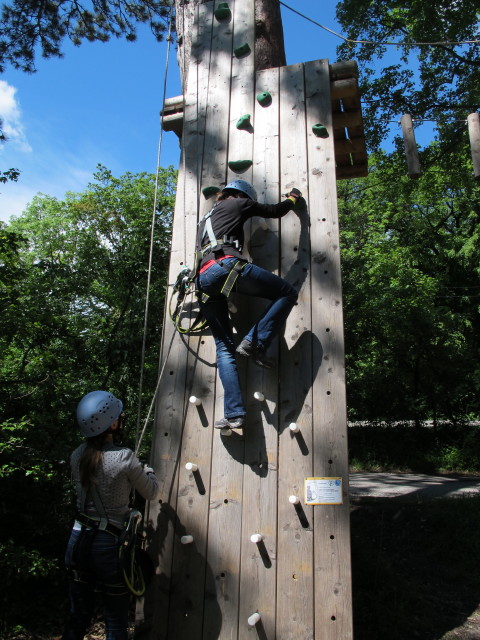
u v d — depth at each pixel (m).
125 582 2.58
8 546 3.62
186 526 3.15
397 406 13.03
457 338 15.48
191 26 5.43
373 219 18.12
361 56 12.73
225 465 3.18
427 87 12.09
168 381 3.44
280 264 3.45
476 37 11.74
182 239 3.72
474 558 4.94
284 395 3.20
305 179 3.57
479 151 3.35
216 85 3.97
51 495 4.30
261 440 3.16
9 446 3.77
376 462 12.20
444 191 18.33
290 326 3.32
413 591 4.24
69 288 6.32
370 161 15.38
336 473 3.02
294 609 2.89
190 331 3.41
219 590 3.01
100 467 2.66
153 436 3.36
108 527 2.62
